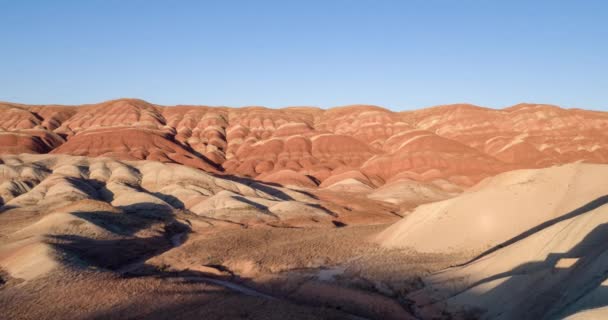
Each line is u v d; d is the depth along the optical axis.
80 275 36.00
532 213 39.16
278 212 72.81
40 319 28.48
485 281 28.77
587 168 42.19
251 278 38.97
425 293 30.98
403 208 85.75
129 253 47.97
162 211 68.75
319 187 120.81
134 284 34.41
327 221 68.88
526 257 28.95
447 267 35.03
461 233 40.28
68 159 94.12
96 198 74.56
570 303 20.55
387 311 29.70
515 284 26.25
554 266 25.17
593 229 26.95
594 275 21.39
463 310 27.23
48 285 33.72
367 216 74.38
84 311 29.41
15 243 44.84
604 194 37.09
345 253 44.44
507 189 42.94
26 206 68.62
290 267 40.81
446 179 115.81
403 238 44.16
